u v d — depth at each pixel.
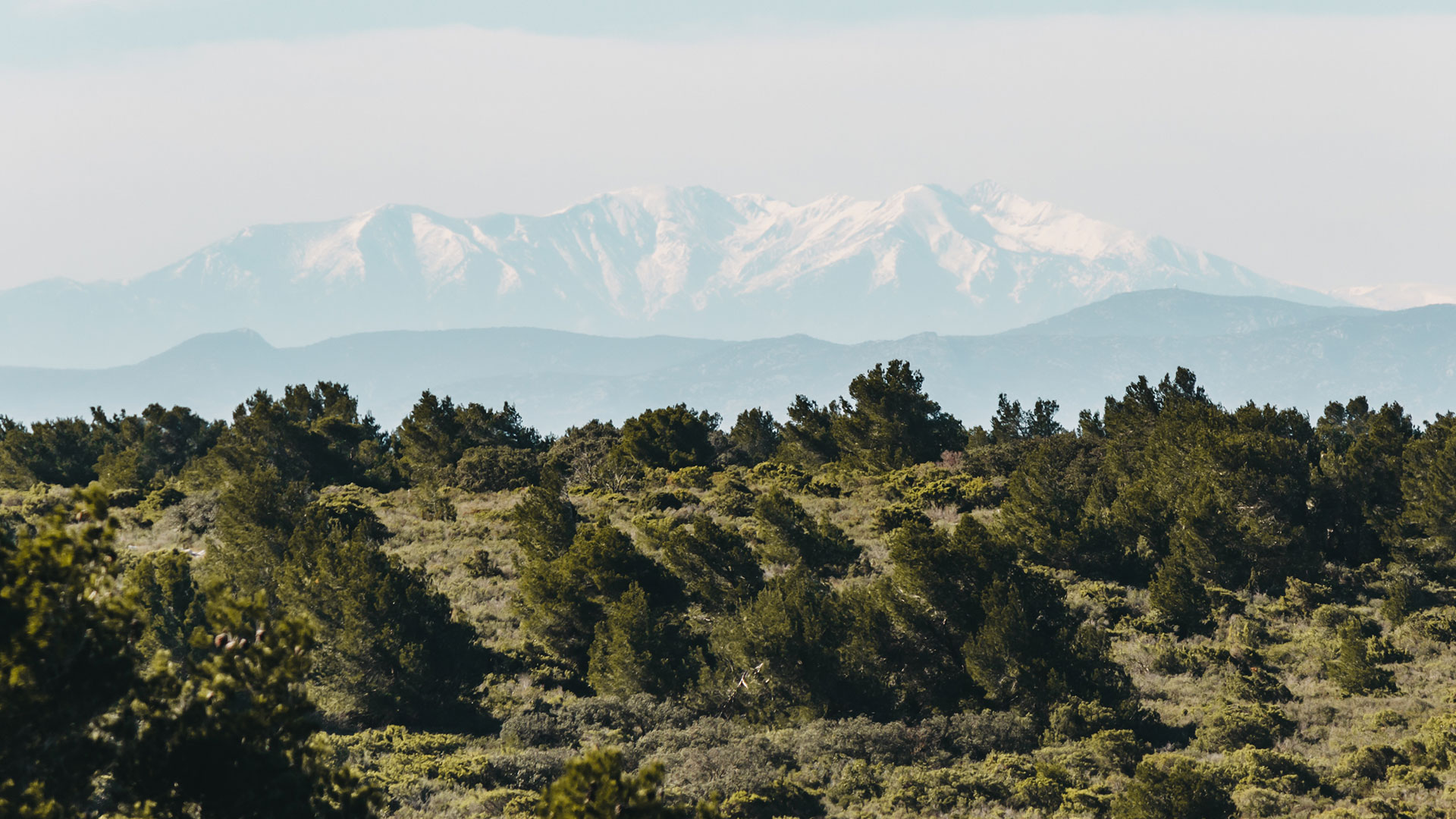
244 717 50.44
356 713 137.25
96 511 49.28
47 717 46.44
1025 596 143.50
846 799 111.81
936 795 109.62
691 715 138.62
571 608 159.25
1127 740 121.88
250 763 49.81
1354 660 146.50
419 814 101.94
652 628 148.50
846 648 141.75
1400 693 142.75
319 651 137.12
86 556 48.53
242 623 51.72
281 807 49.97
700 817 54.97
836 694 139.25
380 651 136.12
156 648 134.88
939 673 143.25
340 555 144.00
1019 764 118.75
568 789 48.81
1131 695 138.50
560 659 160.00
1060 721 130.12
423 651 137.38
